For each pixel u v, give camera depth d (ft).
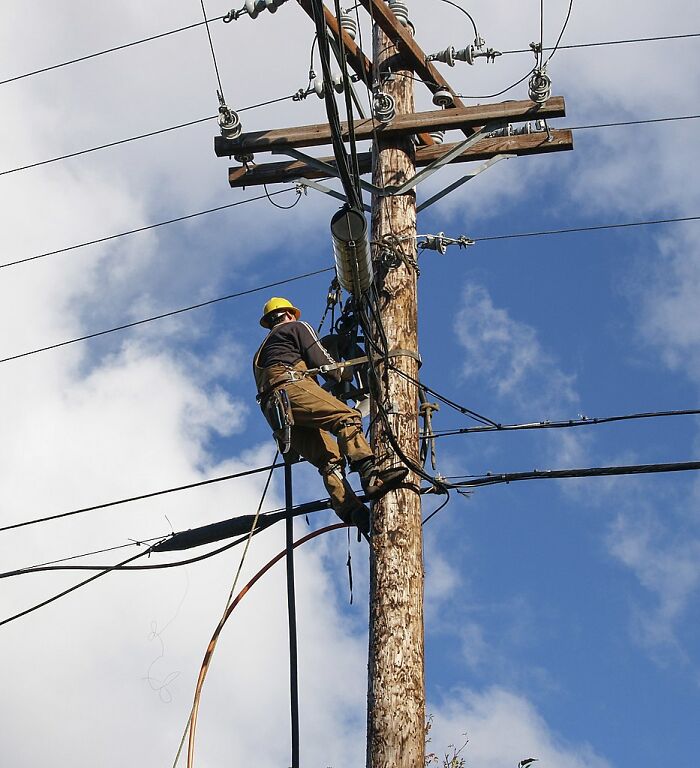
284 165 42.83
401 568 33.40
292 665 36.32
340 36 32.89
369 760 31.30
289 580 37.55
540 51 40.70
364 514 35.37
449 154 40.68
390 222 39.47
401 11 44.70
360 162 42.65
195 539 43.47
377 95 40.70
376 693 31.89
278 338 37.40
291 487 38.78
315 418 35.76
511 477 41.60
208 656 37.04
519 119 40.73
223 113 41.34
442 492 35.88
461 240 41.04
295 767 35.14
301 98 43.14
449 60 43.39
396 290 38.11
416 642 32.55
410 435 35.70
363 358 36.37
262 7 41.24
